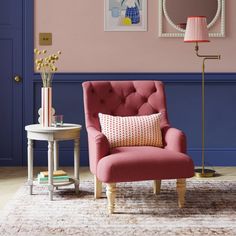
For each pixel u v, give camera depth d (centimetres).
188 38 398
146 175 287
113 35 452
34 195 337
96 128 331
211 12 450
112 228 265
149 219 282
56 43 451
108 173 283
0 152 458
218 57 425
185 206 309
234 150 457
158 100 348
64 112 455
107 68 453
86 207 307
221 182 381
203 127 429
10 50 453
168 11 448
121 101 347
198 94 455
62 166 457
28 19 449
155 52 452
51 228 265
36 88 454
